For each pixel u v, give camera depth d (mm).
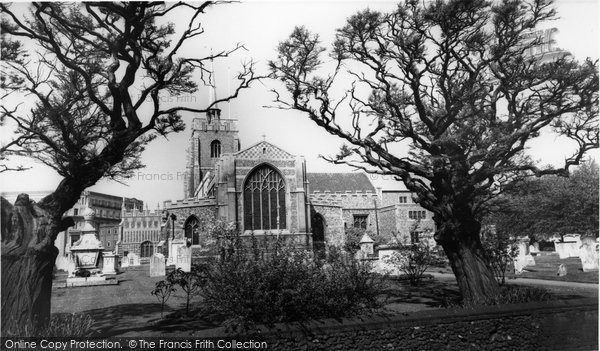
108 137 13156
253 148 46031
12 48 11023
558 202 29922
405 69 14062
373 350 9930
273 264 10516
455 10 12547
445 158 12961
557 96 13305
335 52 14578
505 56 14141
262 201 45750
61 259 31797
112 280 22406
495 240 18547
